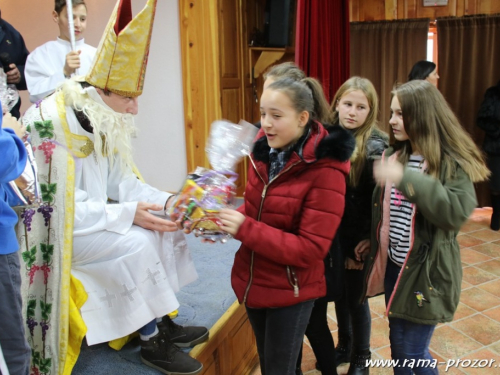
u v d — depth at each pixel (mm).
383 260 1648
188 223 1411
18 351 1164
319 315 1716
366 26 4938
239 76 4098
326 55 3018
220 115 3744
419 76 3371
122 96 1645
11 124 1223
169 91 3793
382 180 1465
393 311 1537
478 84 4734
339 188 1348
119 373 1620
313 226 1330
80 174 1654
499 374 2166
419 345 1555
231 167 1485
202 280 2336
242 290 1463
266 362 1460
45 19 4012
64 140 1582
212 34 3633
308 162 1337
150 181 3977
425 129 1457
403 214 1562
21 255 1473
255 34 4293
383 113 5020
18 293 1161
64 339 1506
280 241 1325
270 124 1320
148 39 1604
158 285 1613
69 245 1517
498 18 4582
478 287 3086
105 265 1572
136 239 1598
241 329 2145
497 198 4195
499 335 2502
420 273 1484
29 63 2658
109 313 1595
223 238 1417
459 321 2652
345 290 1955
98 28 3818
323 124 1458
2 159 1024
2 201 1118
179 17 3654
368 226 1797
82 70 2586
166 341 1663
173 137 3855
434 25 4867
